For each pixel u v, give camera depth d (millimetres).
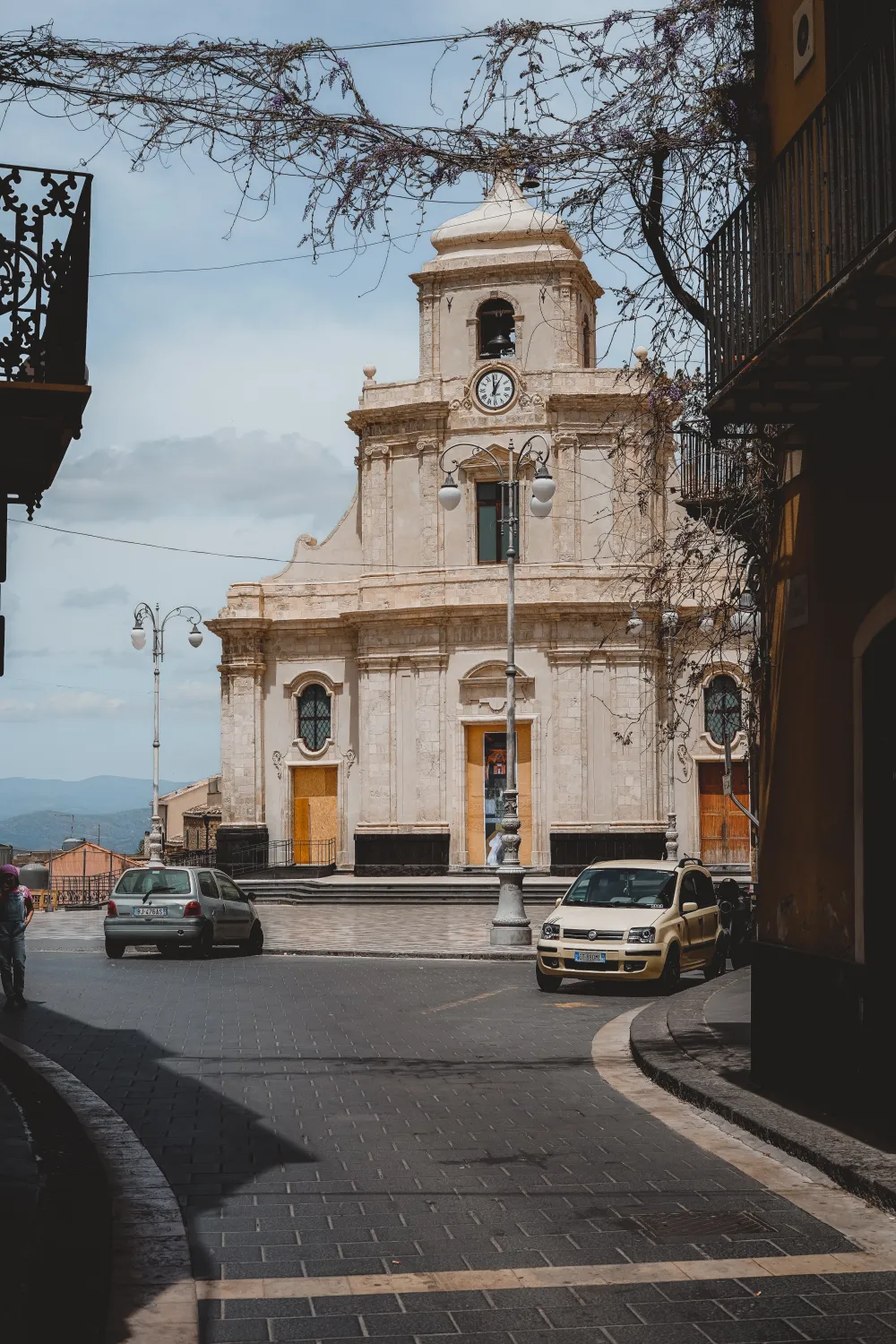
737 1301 6840
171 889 28062
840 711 10797
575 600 47094
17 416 9625
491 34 12258
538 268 48969
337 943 31375
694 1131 10766
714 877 44906
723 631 17359
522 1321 6586
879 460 10188
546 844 47438
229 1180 9219
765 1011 11961
